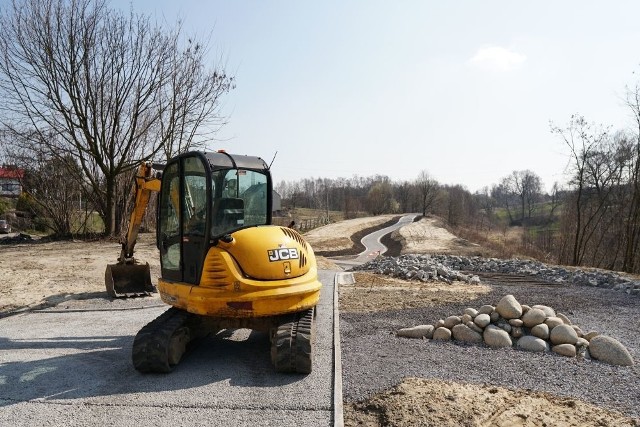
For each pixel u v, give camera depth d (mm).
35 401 4984
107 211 23562
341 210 101188
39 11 20969
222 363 6129
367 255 42531
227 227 6090
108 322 8664
